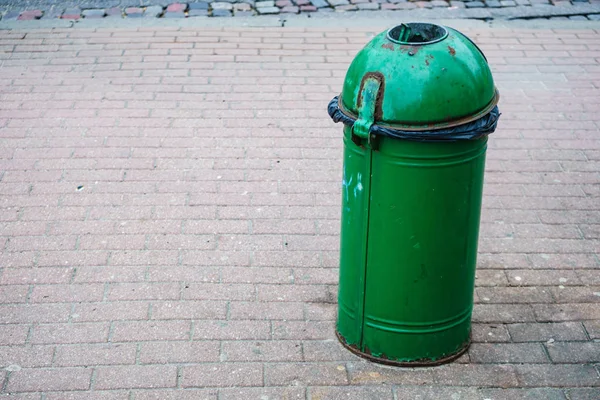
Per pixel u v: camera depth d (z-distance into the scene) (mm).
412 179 3514
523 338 4254
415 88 3344
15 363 4023
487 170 6027
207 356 4094
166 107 6859
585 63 7840
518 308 4504
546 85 7398
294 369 4008
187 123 6605
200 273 4777
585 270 4863
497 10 9062
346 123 3553
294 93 7152
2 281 4668
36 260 4871
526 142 6438
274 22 8695
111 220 5309
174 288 4637
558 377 3973
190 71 7520
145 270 4797
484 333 4289
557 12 9031
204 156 6125
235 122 6637
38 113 6703
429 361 4004
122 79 7340
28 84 7207
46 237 5109
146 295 4570
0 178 5766
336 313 4449
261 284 4691
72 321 4344
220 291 4621
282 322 4367
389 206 3600
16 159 6020
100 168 5934
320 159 6121
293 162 6070
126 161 6031
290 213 5418
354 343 4094
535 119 6797
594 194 5723
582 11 9062
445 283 3801
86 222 5281
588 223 5367
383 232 3674
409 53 3396
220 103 6949
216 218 5348
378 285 3820
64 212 5387
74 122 6574
